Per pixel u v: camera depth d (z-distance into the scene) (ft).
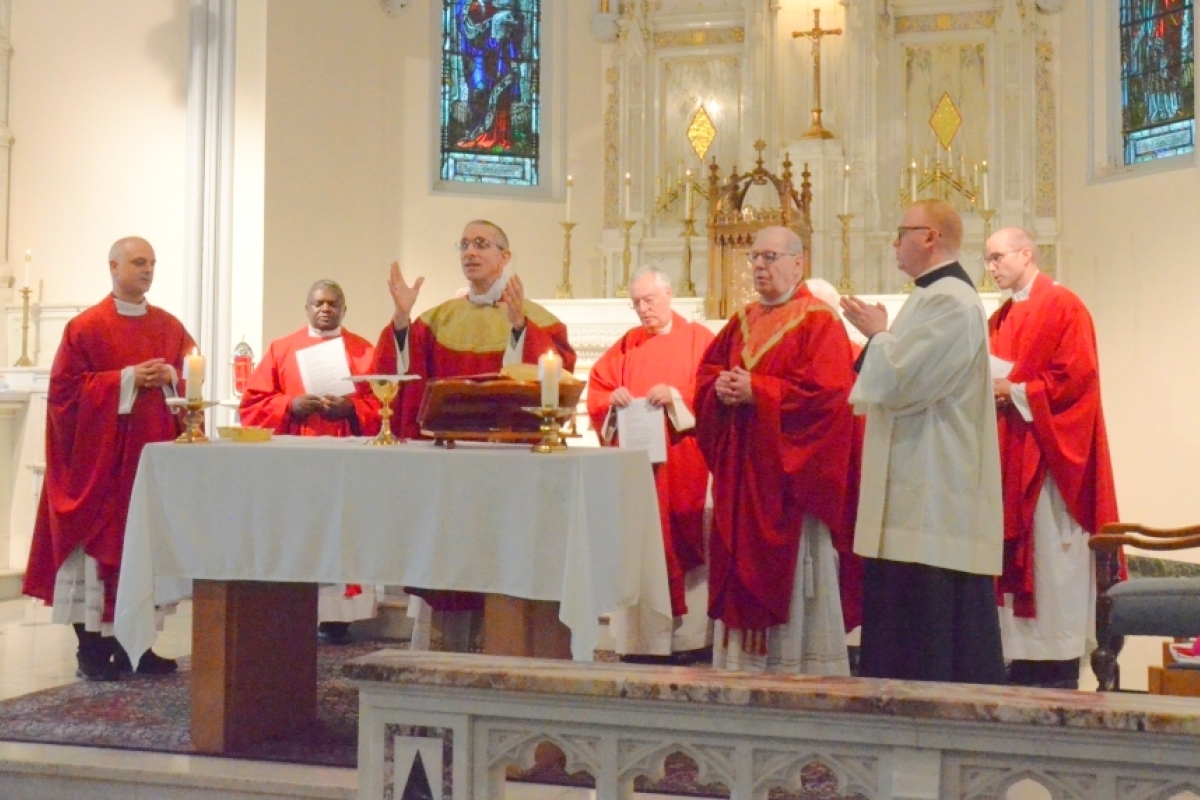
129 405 19.54
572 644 13.28
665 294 21.44
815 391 17.22
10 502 28.71
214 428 30.42
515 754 9.98
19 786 14.60
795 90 36.19
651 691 9.42
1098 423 19.72
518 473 13.70
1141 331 33.22
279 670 16.05
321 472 14.37
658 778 9.67
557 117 37.22
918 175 35.96
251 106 30.76
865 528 14.05
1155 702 8.92
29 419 28.78
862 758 9.25
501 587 13.75
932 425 13.88
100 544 19.22
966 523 13.73
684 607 20.42
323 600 22.41
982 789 9.07
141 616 14.74
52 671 20.29
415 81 35.29
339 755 14.96
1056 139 35.19
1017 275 20.36
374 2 34.45
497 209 36.19
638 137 36.91
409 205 35.14
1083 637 19.80
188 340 21.26
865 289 35.27
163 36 31.48
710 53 36.76
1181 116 32.94
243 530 14.57
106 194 31.81
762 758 9.44
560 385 14.44
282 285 31.27
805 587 17.47
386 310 34.83
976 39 35.83
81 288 31.99
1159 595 16.24
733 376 17.19
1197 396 31.94
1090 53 34.78
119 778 14.28
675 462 20.54
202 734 14.98
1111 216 34.01
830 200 35.17
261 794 13.78
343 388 22.18
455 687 9.84
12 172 32.42
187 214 30.78
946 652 13.62
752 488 17.22
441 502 13.93
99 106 31.91
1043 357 19.77
